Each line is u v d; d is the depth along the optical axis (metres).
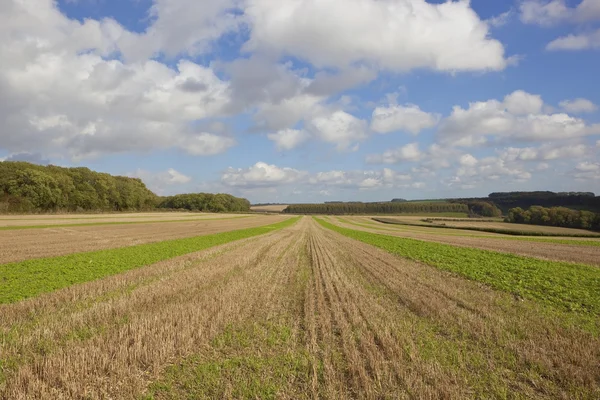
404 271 20.16
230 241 38.12
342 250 31.83
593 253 32.41
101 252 26.03
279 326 9.99
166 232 48.38
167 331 8.94
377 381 6.79
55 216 71.00
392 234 59.03
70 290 13.90
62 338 8.87
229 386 6.57
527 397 6.32
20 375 6.71
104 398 6.18
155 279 16.53
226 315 10.77
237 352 8.22
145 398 6.23
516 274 19.36
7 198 72.50
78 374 6.83
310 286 15.70
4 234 37.69
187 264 21.17
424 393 6.25
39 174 77.31
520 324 10.34
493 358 7.95
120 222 65.75
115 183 106.12
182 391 6.54
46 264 20.31
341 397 6.18
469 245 38.84
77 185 93.69
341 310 11.78
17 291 13.74
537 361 7.65
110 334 9.01
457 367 7.46
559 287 15.78
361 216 157.75
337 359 7.79
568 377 6.97
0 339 8.83
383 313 11.45
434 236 55.56
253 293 14.02
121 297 12.81
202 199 161.62
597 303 13.15
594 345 8.69
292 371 7.24
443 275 19.08
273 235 49.91
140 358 7.66
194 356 7.96
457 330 9.87
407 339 8.94
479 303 12.78
